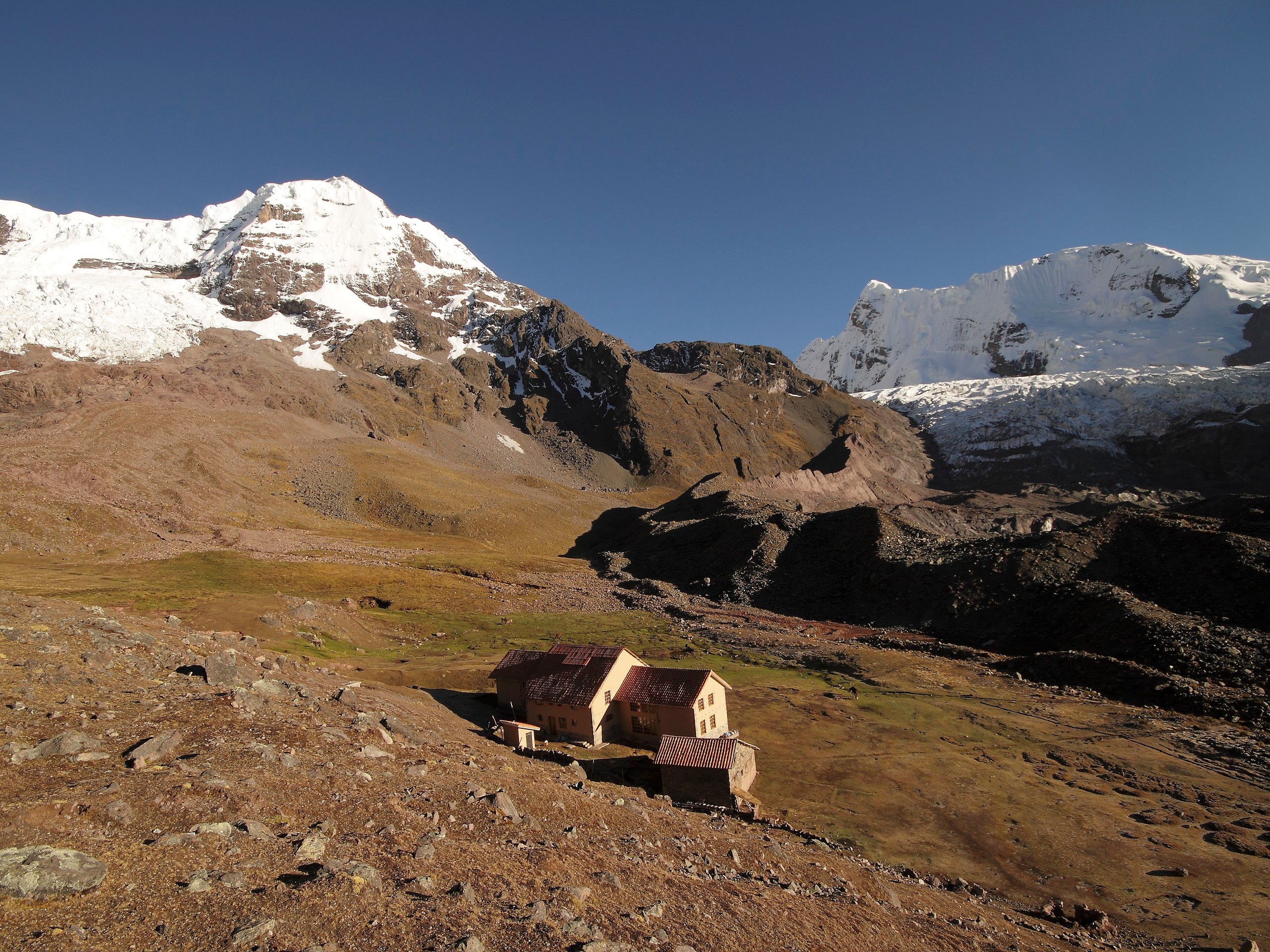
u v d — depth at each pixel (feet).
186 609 264.52
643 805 116.88
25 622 108.27
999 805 159.43
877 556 419.33
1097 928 111.86
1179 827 150.61
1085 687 254.68
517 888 61.46
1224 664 245.86
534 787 97.76
